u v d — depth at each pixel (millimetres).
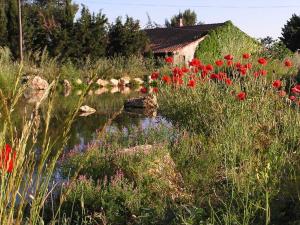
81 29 26922
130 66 26953
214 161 5836
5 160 1654
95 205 4773
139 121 11203
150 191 5031
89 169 5852
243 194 4227
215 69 13688
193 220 3783
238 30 28891
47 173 1772
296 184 4164
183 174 5738
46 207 4801
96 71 1709
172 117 8422
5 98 1646
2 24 26469
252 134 6176
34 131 1715
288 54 19391
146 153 5824
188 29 37844
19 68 1693
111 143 7430
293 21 42219
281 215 3895
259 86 7484
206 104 7613
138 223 4305
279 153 5508
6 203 1662
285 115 6500
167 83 9156
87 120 11695
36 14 28766
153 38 37875
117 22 29906
